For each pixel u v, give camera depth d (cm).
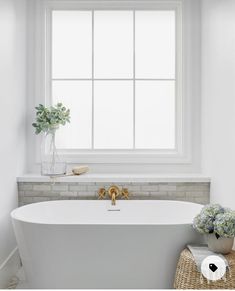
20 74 338
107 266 250
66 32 370
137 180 332
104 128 372
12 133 313
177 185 334
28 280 265
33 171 361
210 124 327
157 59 372
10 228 306
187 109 362
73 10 366
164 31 370
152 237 247
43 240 248
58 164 332
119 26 371
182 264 228
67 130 372
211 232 229
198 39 362
